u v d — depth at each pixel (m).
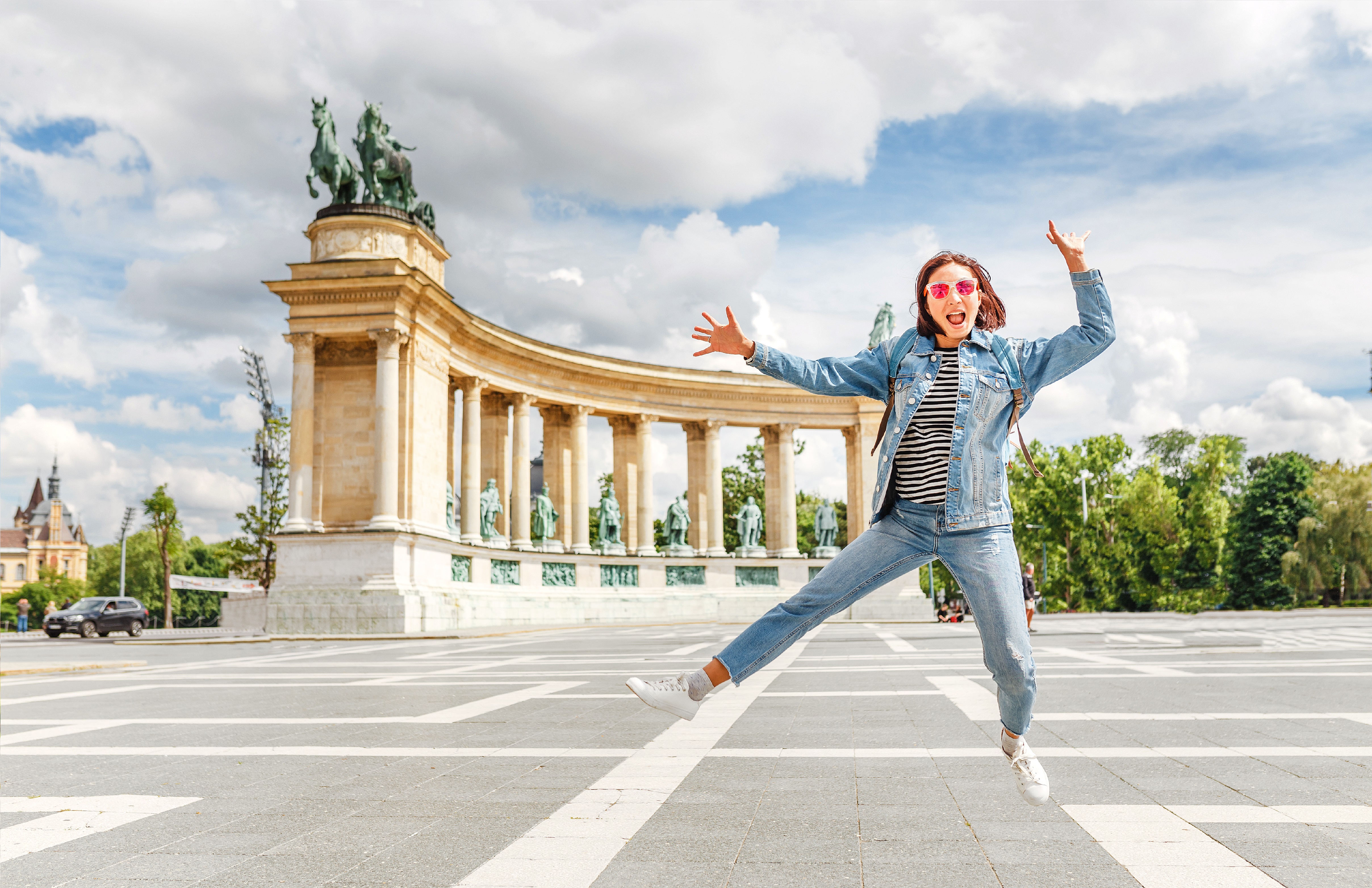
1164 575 97.38
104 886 5.22
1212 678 16.20
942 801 6.98
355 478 49.50
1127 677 16.66
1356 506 90.19
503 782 7.96
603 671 20.30
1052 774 7.90
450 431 60.09
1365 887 4.82
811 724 11.17
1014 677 5.51
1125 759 8.49
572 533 67.75
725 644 31.19
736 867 5.37
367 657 27.41
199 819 6.77
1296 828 6.02
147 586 164.75
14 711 14.23
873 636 35.75
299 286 47.44
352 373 50.06
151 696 16.55
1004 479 5.74
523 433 61.31
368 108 52.03
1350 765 8.09
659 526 107.69
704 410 69.31
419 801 7.29
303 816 6.82
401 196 52.91
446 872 5.36
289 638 41.81
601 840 5.99
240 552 74.38
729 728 10.91
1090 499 100.56
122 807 7.22
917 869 5.29
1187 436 124.00
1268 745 9.16
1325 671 17.55
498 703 14.09
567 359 62.78
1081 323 5.73
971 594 5.63
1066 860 5.40
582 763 8.80
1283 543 97.81
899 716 11.78
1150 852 5.54
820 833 6.10
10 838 6.29
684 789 7.54
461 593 50.88
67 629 55.78
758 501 98.25
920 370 5.78
